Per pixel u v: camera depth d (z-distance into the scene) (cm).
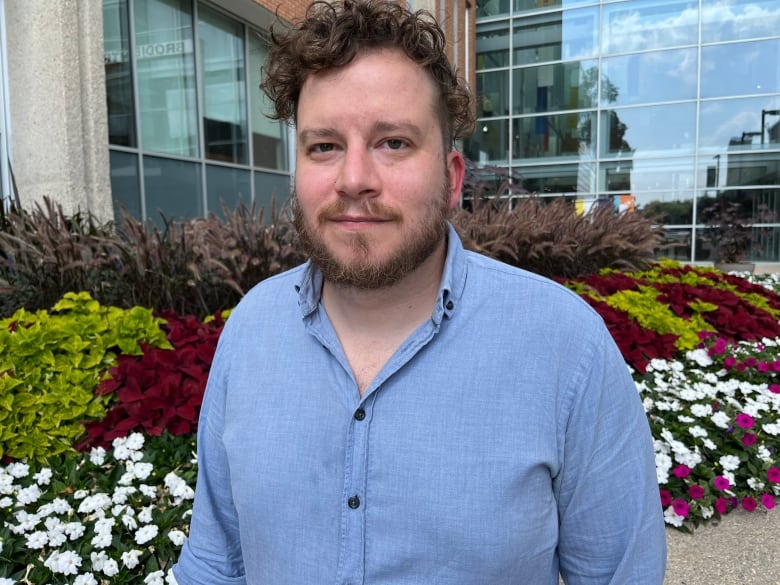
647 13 1612
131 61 725
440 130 104
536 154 1738
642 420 107
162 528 217
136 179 730
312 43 100
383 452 97
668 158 1619
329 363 106
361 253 99
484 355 99
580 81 1683
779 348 442
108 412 273
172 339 318
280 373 108
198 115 844
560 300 103
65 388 268
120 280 397
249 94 962
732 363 371
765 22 1520
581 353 99
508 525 93
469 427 96
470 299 103
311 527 101
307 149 104
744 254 1378
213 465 124
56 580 198
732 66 1555
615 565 103
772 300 602
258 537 106
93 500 225
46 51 543
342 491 99
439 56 104
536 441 95
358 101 98
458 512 93
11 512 226
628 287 520
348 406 101
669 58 1603
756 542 242
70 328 293
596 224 700
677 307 468
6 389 254
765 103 1537
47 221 414
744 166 1563
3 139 586
